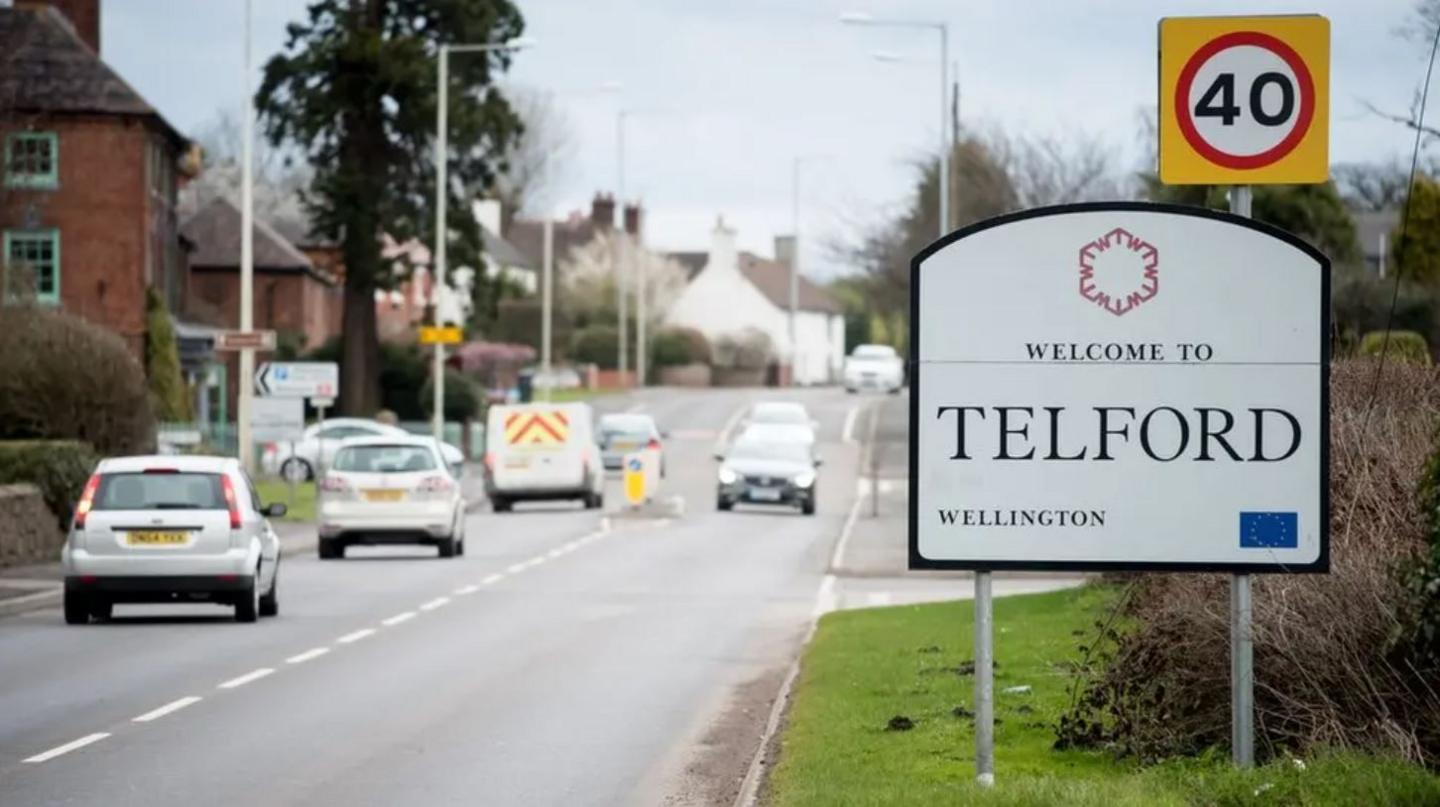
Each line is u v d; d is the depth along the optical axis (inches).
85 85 2967.5
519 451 2593.5
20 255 2960.1
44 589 1434.5
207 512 1202.0
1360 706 586.6
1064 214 557.6
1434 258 1953.7
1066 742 659.4
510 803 639.1
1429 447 640.4
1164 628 637.9
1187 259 557.0
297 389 2342.5
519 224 7554.1
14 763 708.7
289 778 682.2
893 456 3631.9
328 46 3312.0
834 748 679.7
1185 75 567.5
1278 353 557.0
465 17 3415.4
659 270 6230.3
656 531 2233.0
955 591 1501.0
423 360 3754.9
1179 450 558.3
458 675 979.9
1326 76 564.4
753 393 5349.4
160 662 1020.5
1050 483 558.6
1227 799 527.2
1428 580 553.0
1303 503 557.6
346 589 1489.9
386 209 3353.8
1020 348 558.6
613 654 1079.6
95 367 1877.5
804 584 1566.2
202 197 5280.5
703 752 748.6
